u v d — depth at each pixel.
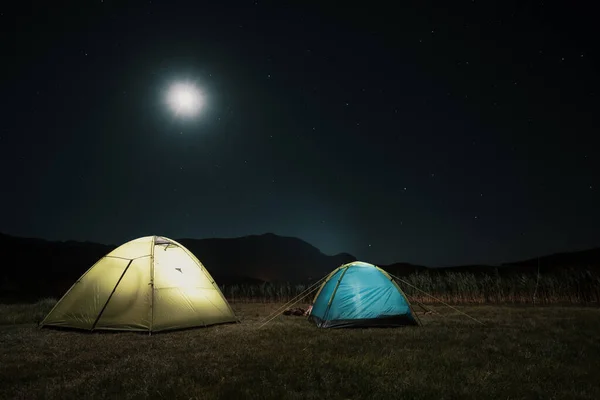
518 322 9.16
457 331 7.75
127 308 8.16
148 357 5.69
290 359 5.38
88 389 4.21
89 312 8.22
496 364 5.12
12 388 4.33
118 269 8.62
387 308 8.90
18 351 6.24
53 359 5.68
